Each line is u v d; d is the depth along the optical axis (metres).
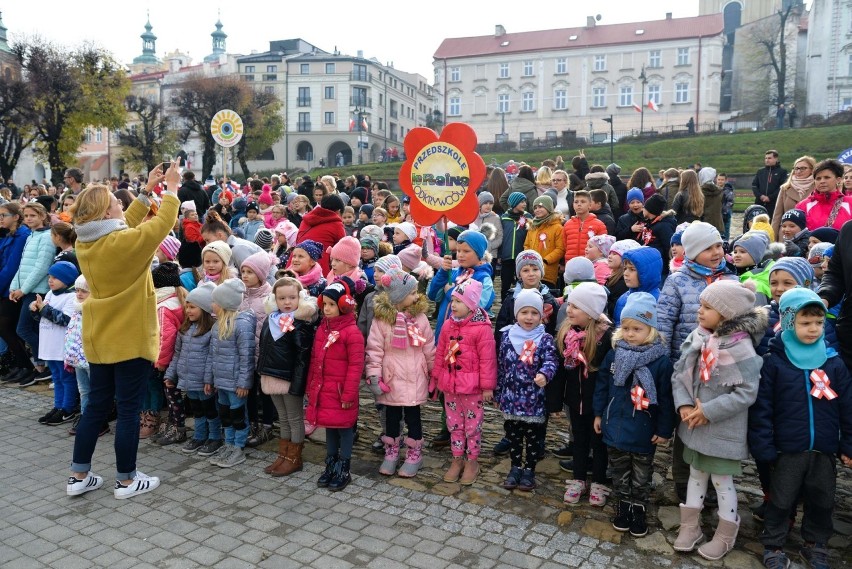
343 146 70.62
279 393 4.92
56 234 6.62
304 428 5.40
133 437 4.68
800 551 3.81
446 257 5.56
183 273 6.61
